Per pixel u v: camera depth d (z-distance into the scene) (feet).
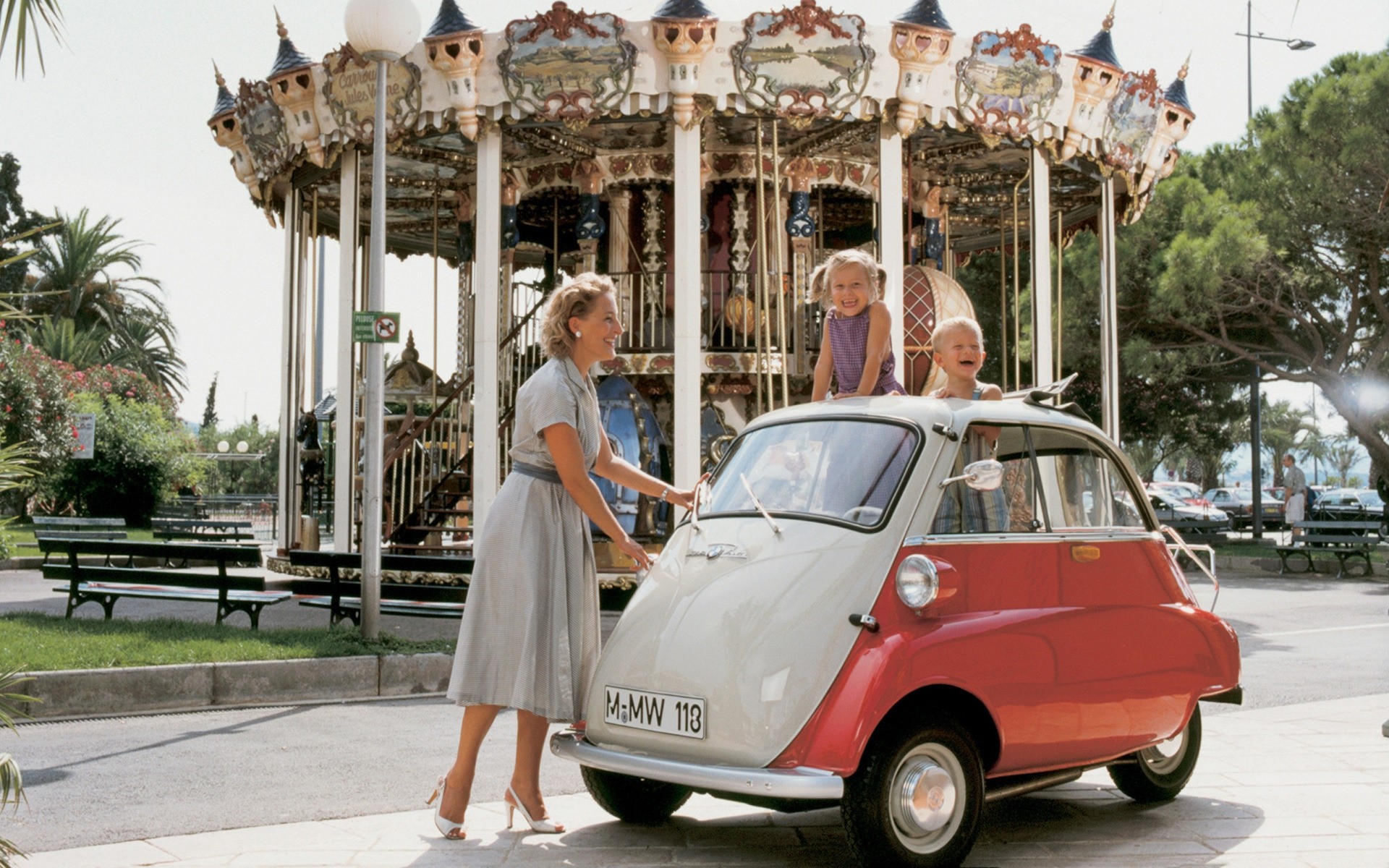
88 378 121.49
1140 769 18.11
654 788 17.47
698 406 45.24
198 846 16.10
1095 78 49.26
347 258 50.14
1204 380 109.60
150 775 20.71
